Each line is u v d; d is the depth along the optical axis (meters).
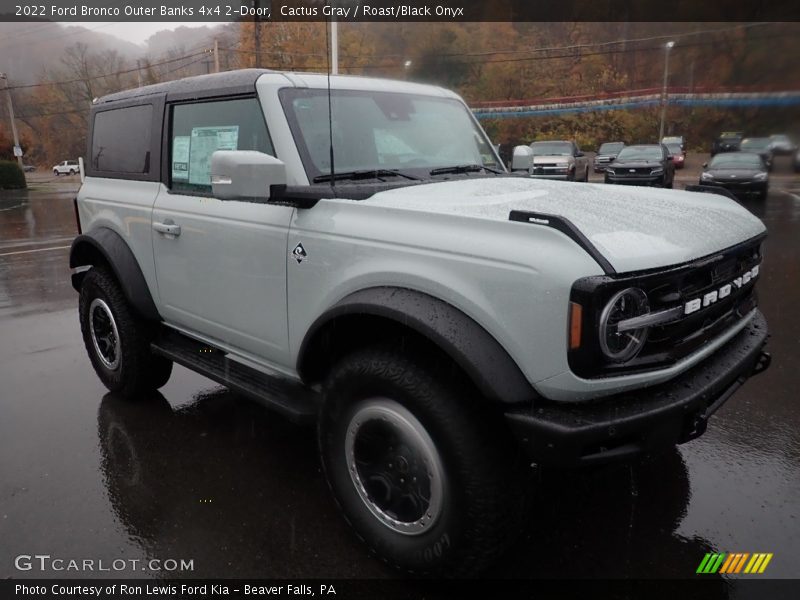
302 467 3.45
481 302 2.15
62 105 60.69
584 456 2.05
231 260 3.16
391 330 2.49
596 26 30.55
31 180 51.31
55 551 2.74
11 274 9.22
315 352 2.79
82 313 4.44
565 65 32.78
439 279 2.25
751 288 2.92
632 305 2.08
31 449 3.66
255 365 3.29
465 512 2.21
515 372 2.11
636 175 20.56
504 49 33.12
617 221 2.39
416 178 3.25
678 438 2.24
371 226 2.51
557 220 2.06
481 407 2.23
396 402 2.37
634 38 26.09
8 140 46.97
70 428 3.93
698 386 2.29
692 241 2.36
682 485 3.20
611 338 2.04
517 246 2.10
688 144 20.89
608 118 30.42
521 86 33.94
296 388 3.09
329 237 2.64
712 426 3.87
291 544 2.78
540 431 2.04
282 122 2.96
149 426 3.95
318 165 2.96
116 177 4.17
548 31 32.66
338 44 10.05
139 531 2.88
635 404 2.14
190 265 3.46
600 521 2.91
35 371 5.01
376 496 2.52
